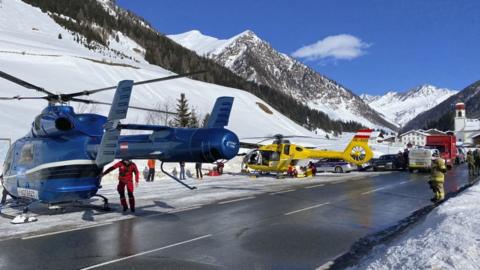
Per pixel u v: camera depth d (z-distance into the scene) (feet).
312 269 21.62
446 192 56.18
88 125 35.58
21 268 21.70
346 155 96.17
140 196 51.65
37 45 350.84
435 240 20.75
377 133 438.81
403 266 17.53
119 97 30.07
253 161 89.56
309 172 90.48
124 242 27.37
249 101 377.09
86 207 41.55
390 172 106.52
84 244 26.81
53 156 33.94
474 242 19.26
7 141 62.44
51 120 34.27
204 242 27.48
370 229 31.78
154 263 22.63
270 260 23.26
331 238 28.71
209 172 91.35
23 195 37.70
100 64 310.04
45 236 29.04
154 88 297.94
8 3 555.28
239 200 48.19
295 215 38.06
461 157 145.18
